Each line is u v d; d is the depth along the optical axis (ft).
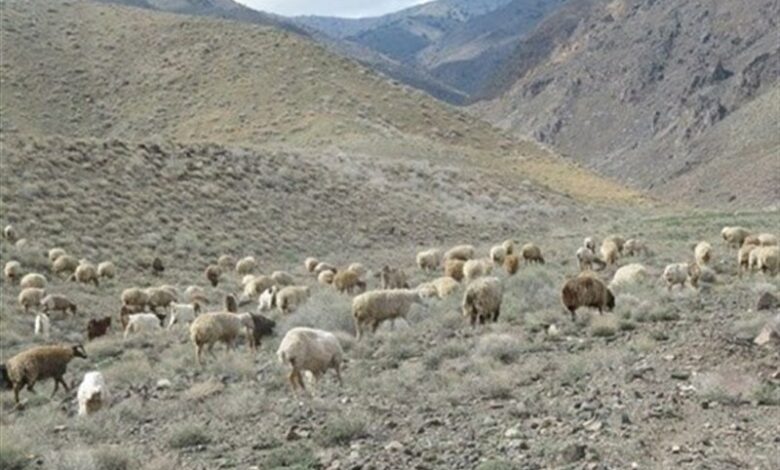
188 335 87.20
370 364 60.49
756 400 42.04
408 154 277.03
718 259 118.42
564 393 46.50
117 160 184.34
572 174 323.78
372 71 384.68
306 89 340.80
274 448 41.83
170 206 175.01
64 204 156.25
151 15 426.51
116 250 145.59
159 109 333.83
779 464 32.99
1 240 133.28
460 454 37.37
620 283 92.84
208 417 49.93
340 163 242.99
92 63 365.61
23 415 56.13
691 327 60.95
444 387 50.83
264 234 178.81
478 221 228.84
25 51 361.71
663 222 205.87
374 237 197.36
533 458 35.70
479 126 361.92
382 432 42.27
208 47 376.07
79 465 39.88
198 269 149.07
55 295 104.78
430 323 72.49
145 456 42.32
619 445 36.17
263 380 59.41
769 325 54.60
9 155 166.61
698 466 33.06
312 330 53.88
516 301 79.82
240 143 291.58
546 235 213.46
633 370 48.93
